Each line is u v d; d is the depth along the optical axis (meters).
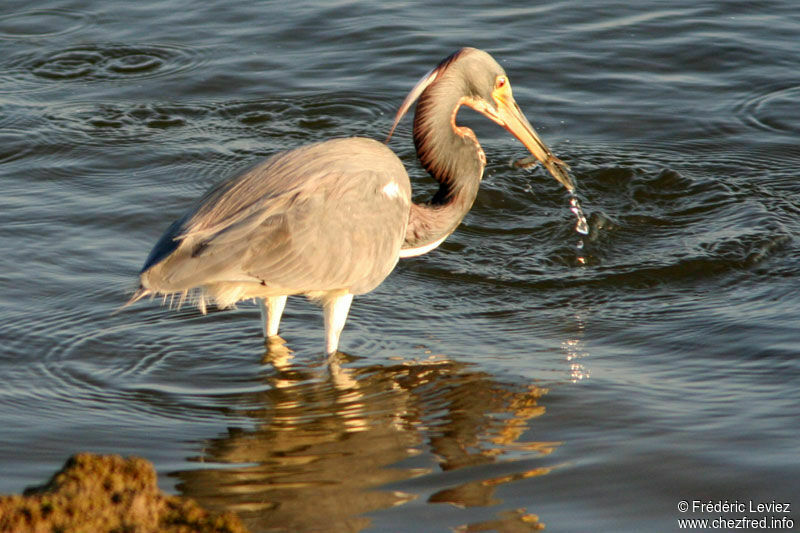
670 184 14.77
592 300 11.90
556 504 7.83
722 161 15.44
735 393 9.54
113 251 12.77
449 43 19.39
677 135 16.25
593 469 8.32
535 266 12.80
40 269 12.25
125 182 14.65
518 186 14.80
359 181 10.20
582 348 10.67
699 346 10.56
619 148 15.85
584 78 18.11
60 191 14.30
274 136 16.20
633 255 13.01
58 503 6.14
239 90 17.78
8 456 8.55
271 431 9.09
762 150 15.74
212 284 9.91
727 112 16.92
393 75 18.25
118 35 19.86
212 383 10.05
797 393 9.47
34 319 11.16
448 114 11.18
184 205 14.01
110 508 6.29
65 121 16.48
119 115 16.80
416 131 11.29
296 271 9.76
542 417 9.23
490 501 7.87
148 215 13.70
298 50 19.34
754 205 14.08
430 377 10.07
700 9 20.86
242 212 9.80
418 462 8.52
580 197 14.50
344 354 10.59
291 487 8.12
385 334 11.06
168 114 16.91
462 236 13.56
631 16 20.61
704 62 18.62
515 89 17.72
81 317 11.26
